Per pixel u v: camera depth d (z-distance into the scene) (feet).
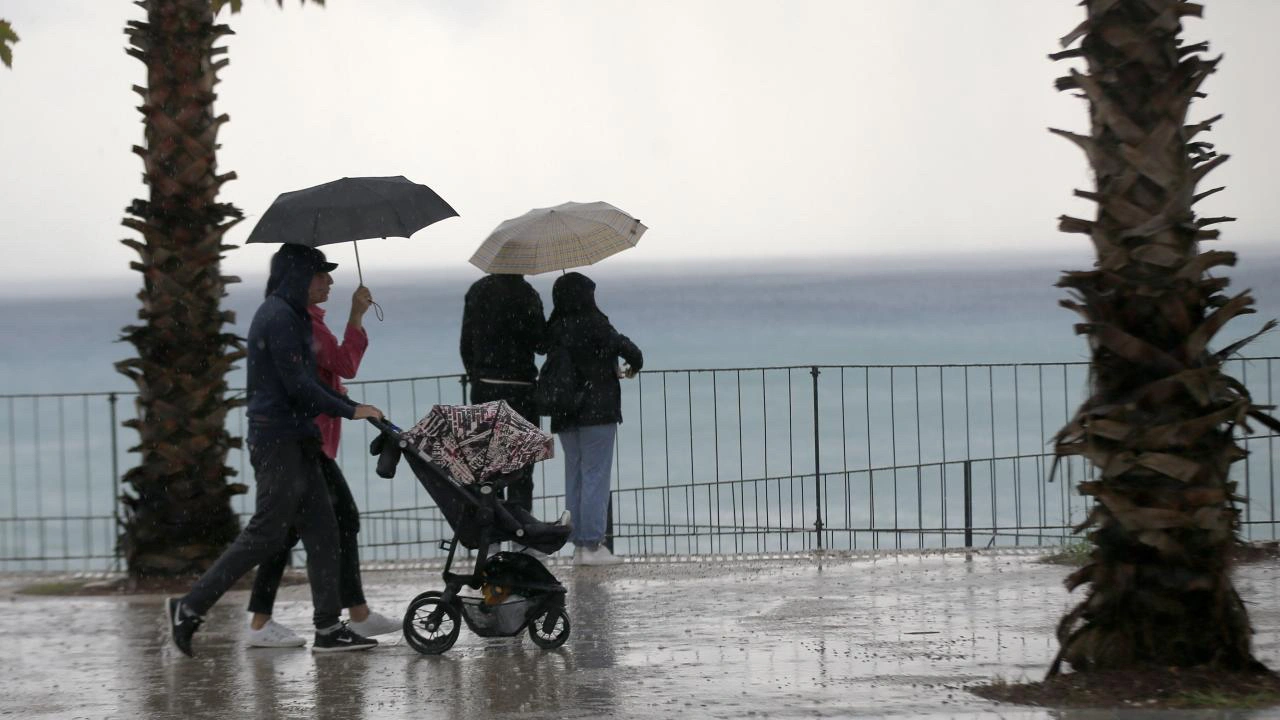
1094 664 34.35
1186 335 33.32
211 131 58.03
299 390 41.50
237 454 156.46
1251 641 35.37
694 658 39.58
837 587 50.49
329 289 43.57
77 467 191.52
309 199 43.57
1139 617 33.91
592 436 56.75
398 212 44.16
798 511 126.11
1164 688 32.63
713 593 49.96
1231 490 33.83
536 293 56.44
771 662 38.68
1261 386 169.78
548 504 126.41
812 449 179.73
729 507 132.05
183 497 56.59
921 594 48.60
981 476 150.82
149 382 56.95
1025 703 32.58
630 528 78.64
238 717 34.60
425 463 41.73
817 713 32.45
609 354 56.65
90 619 49.39
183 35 57.36
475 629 41.65
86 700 37.04
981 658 38.42
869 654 39.32
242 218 58.59
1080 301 34.04
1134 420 33.30
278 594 53.88
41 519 68.33
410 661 40.98
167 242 57.21
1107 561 34.32
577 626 44.96
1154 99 33.19
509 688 36.76
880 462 165.99
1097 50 33.73
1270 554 53.62
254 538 42.11
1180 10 33.09
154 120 57.26
